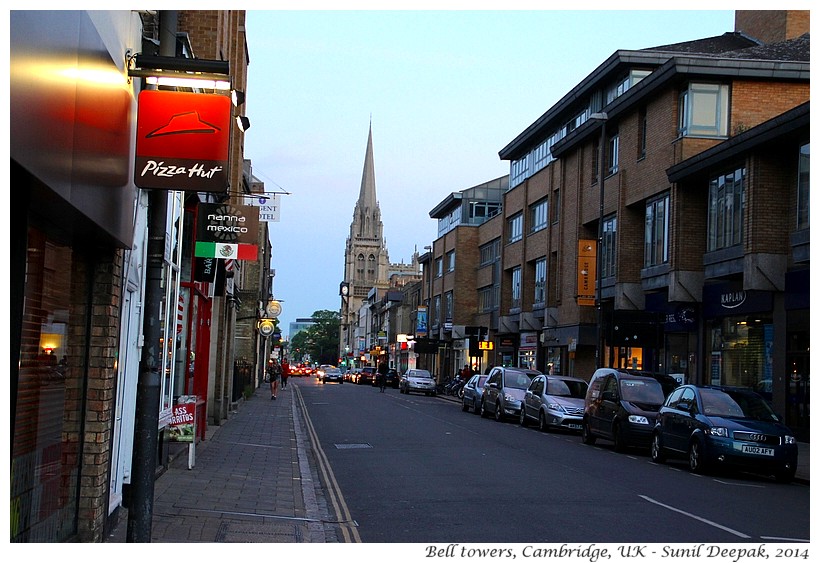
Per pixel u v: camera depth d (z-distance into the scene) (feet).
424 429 88.22
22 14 15.64
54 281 24.20
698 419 57.52
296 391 191.72
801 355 84.12
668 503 41.68
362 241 587.68
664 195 109.91
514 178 186.91
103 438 27.76
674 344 111.45
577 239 140.26
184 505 37.01
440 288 251.80
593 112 140.97
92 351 27.76
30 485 22.61
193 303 59.62
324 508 39.45
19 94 15.61
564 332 145.48
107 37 23.90
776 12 127.13
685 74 105.29
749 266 87.76
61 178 18.86
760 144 86.02
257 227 59.16
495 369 115.44
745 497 45.55
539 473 52.95
